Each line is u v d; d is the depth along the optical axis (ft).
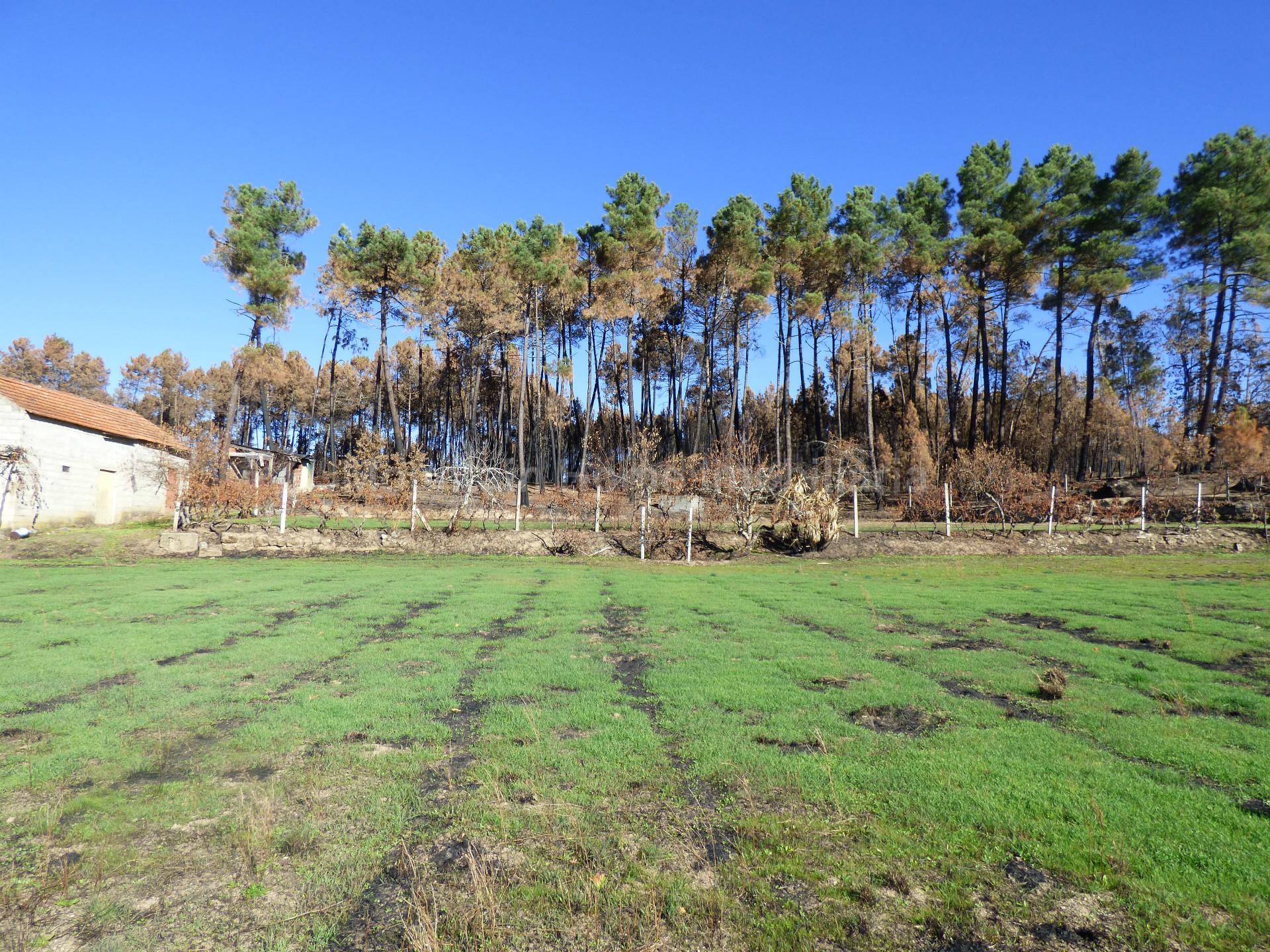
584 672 20.44
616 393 169.68
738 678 19.71
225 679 19.56
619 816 11.48
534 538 62.28
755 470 69.15
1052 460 107.45
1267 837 10.32
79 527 73.36
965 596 36.04
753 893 9.32
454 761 13.93
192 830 11.14
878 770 13.05
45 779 12.78
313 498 70.85
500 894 9.32
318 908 9.07
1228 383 124.47
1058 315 108.27
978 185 107.65
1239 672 20.58
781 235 111.34
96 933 8.53
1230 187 100.73
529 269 107.45
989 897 9.16
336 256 104.17
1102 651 23.24
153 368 217.56
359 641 25.14
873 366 152.76
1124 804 11.50
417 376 182.29
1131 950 8.07
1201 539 63.93
